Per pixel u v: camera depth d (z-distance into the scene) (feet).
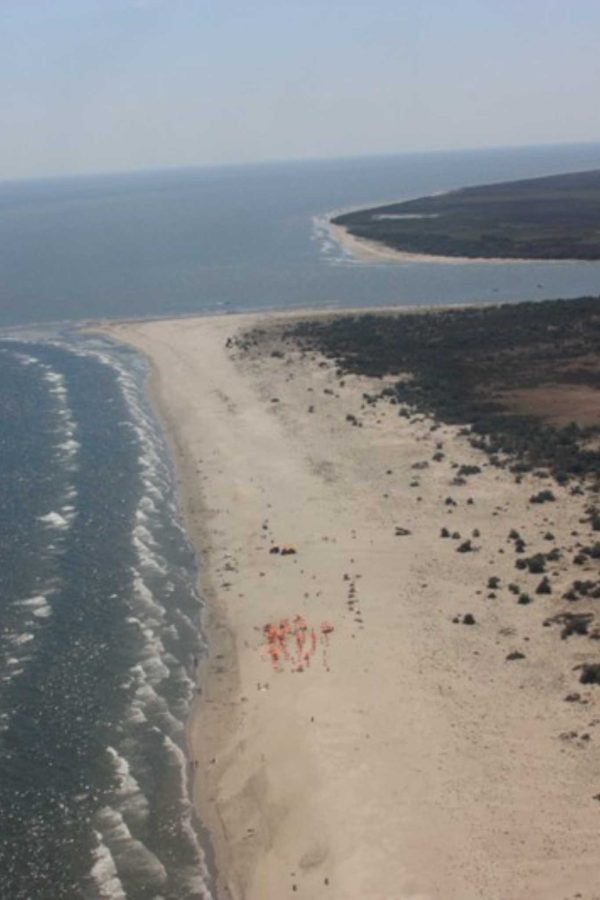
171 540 185.68
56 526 190.90
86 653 145.79
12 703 133.39
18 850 107.14
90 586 166.40
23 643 148.36
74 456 232.94
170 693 136.46
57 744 125.08
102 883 102.78
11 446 241.55
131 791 116.78
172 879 103.40
